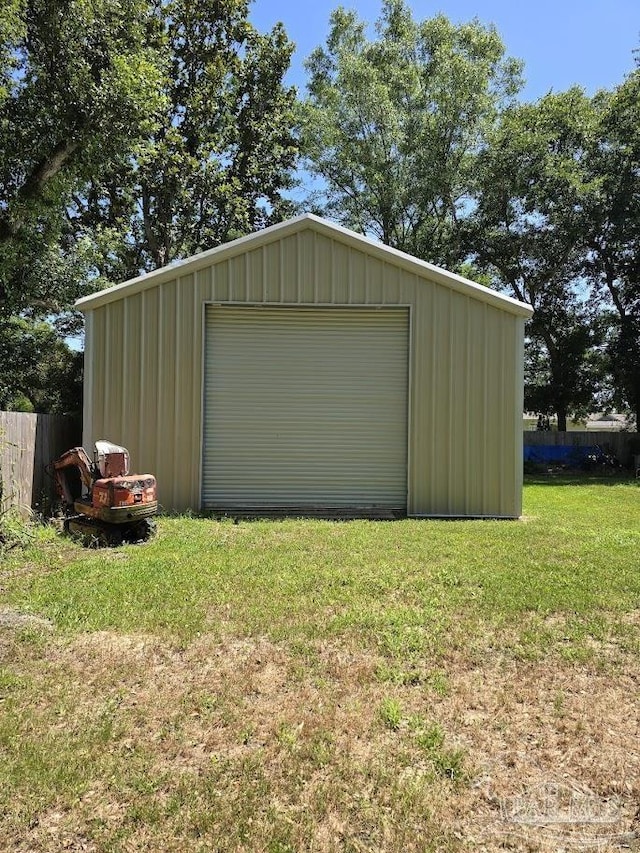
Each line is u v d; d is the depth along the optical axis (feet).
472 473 29.58
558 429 84.33
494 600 14.93
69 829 7.07
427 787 7.86
